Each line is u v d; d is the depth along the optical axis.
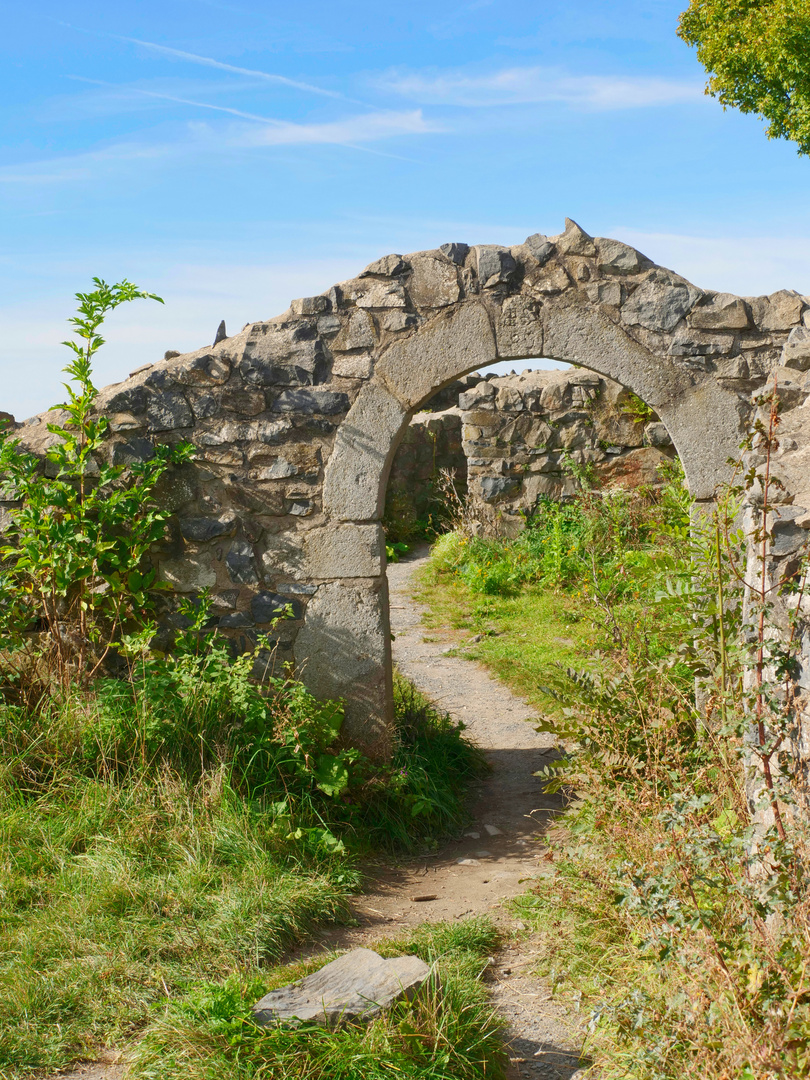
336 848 4.21
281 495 5.04
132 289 4.80
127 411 5.03
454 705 7.30
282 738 4.57
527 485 11.29
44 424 5.22
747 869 2.68
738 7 12.57
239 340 5.10
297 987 2.75
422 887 4.20
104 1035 2.81
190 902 3.51
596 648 4.57
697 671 3.90
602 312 4.84
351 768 4.84
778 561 2.78
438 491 14.28
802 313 4.77
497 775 5.85
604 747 3.56
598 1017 2.46
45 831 3.88
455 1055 2.53
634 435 10.91
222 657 4.81
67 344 4.80
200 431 5.03
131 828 3.90
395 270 4.91
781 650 2.62
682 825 2.55
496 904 3.91
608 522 9.91
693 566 4.16
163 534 5.04
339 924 3.69
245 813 4.11
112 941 3.26
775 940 2.36
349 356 4.98
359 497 4.97
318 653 5.04
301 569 5.05
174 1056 2.54
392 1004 2.60
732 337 4.82
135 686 4.64
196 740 4.46
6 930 3.33
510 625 9.34
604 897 3.32
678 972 2.48
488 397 11.30
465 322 4.88
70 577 4.74
